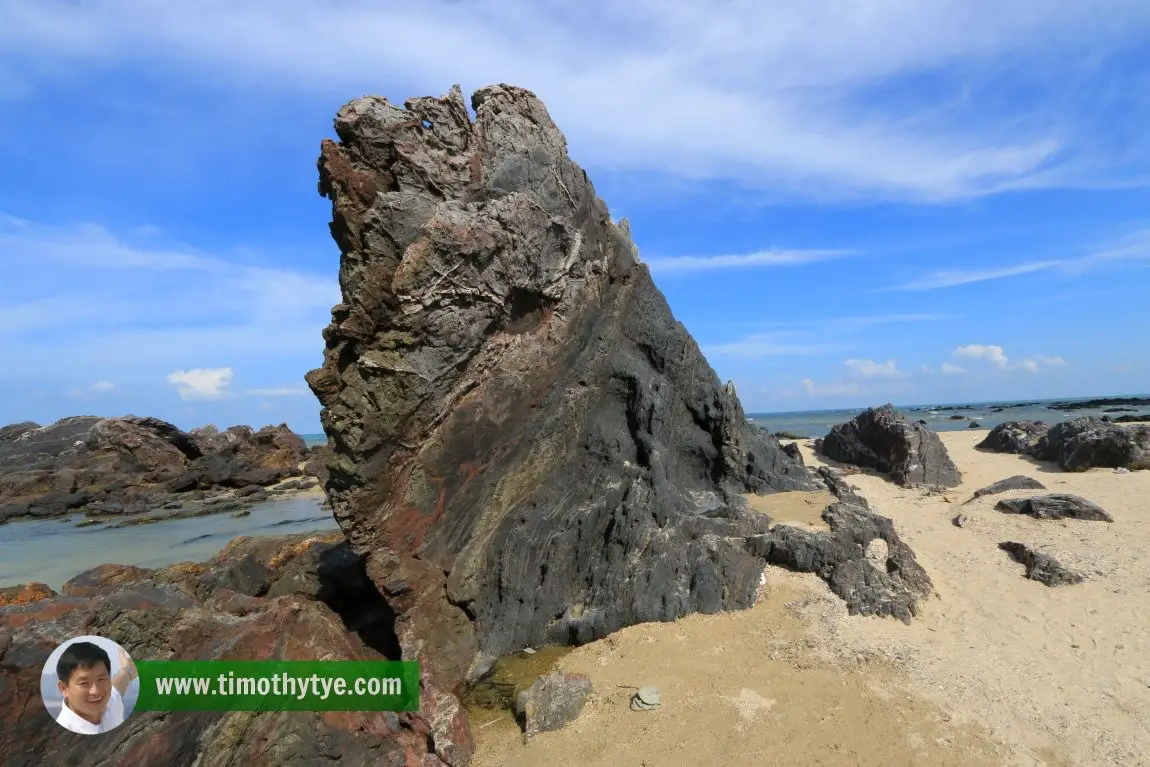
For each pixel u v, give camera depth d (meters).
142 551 26.41
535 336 12.76
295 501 39.91
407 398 10.38
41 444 47.38
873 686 9.23
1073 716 8.49
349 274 10.45
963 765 7.64
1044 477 21.95
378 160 10.93
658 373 15.46
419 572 10.83
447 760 8.53
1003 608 11.68
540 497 12.71
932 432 24.41
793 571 12.58
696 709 8.94
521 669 10.73
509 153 12.64
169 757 6.45
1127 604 11.44
